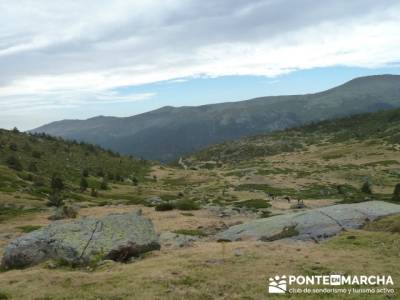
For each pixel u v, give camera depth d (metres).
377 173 152.62
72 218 71.56
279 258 30.72
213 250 33.97
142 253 34.50
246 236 40.75
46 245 33.84
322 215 41.91
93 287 25.70
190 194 127.44
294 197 105.81
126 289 24.89
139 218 38.78
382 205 44.62
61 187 127.06
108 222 37.19
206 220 63.22
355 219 40.50
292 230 39.69
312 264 29.05
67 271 29.83
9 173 133.12
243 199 105.69
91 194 129.38
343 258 30.33
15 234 56.88
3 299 24.31
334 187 129.75
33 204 94.25
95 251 32.34
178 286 25.28
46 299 23.98
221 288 24.78
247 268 28.38
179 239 40.44
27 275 28.77
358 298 22.58
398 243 33.25
